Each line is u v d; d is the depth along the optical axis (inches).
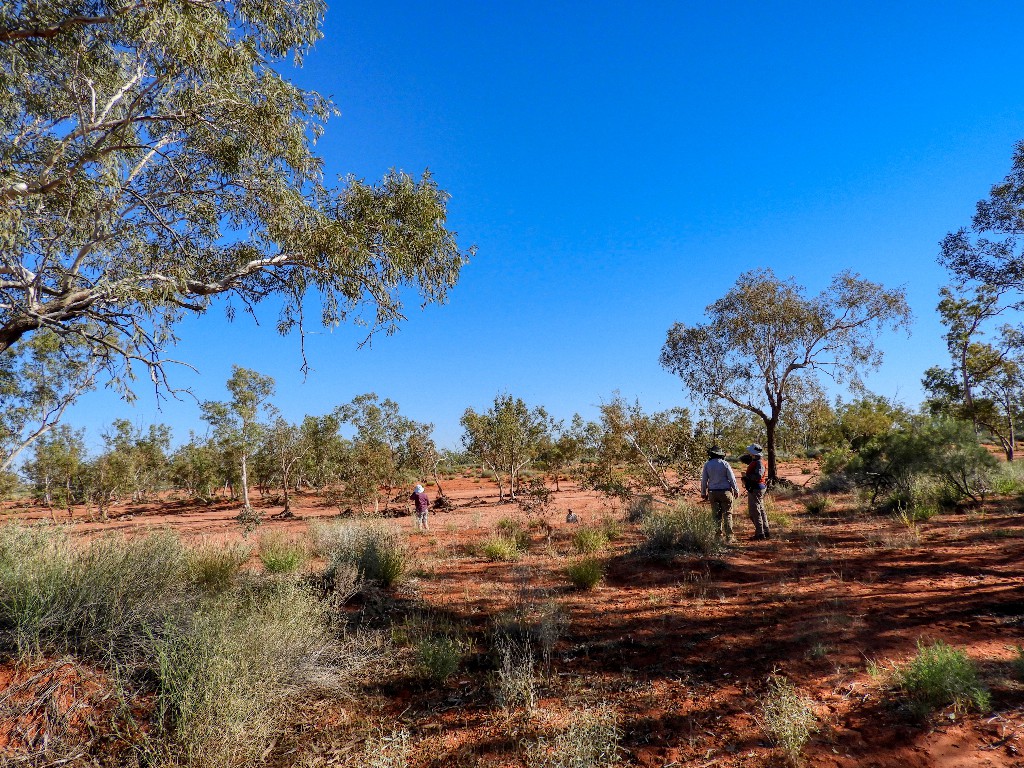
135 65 254.2
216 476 1382.9
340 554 297.1
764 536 373.4
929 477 478.0
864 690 140.4
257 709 135.1
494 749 124.7
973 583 227.3
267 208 268.2
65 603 166.2
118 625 163.6
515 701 146.7
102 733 128.8
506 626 198.8
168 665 137.1
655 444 490.9
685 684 152.8
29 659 146.4
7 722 126.8
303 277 291.9
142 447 1357.0
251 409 1074.7
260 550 399.2
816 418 944.9
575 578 267.3
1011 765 104.7
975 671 143.3
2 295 226.7
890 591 225.8
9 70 246.1
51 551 227.6
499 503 944.3
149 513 1277.1
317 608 192.1
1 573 179.5
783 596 230.5
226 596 197.6
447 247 295.0
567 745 114.1
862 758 112.2
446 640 183.2
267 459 1160.8
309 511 1085.8
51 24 209.3
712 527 343.0
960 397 1059.9
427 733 134.5
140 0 198.2
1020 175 414.9
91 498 1177.4
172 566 230.8
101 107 255.4
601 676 161.5
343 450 1023.0
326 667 166.4
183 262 274.7
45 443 1112.2
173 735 125.9
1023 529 327.0
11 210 195.2
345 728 138.3
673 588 255.8
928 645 164.6
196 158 273.3
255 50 238.5
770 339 900.6
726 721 130.9
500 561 339.6
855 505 519.5
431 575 304.7
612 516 518.3
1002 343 634.2
